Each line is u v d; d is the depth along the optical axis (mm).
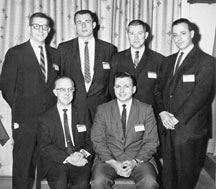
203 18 3717
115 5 3631
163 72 3121
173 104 2951
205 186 3199
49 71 3074
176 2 3662
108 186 2621
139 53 3201
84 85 3174
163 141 3133
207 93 2877
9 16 3568
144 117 2865
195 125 2889
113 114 2871
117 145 2838
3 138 3488
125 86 2832
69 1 3588
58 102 2912
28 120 3025
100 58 3236
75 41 3252
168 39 3676
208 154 3564
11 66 2996
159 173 3367
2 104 3670
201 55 2932
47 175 2746
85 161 2729
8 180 3627
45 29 3039
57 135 2848
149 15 3633
